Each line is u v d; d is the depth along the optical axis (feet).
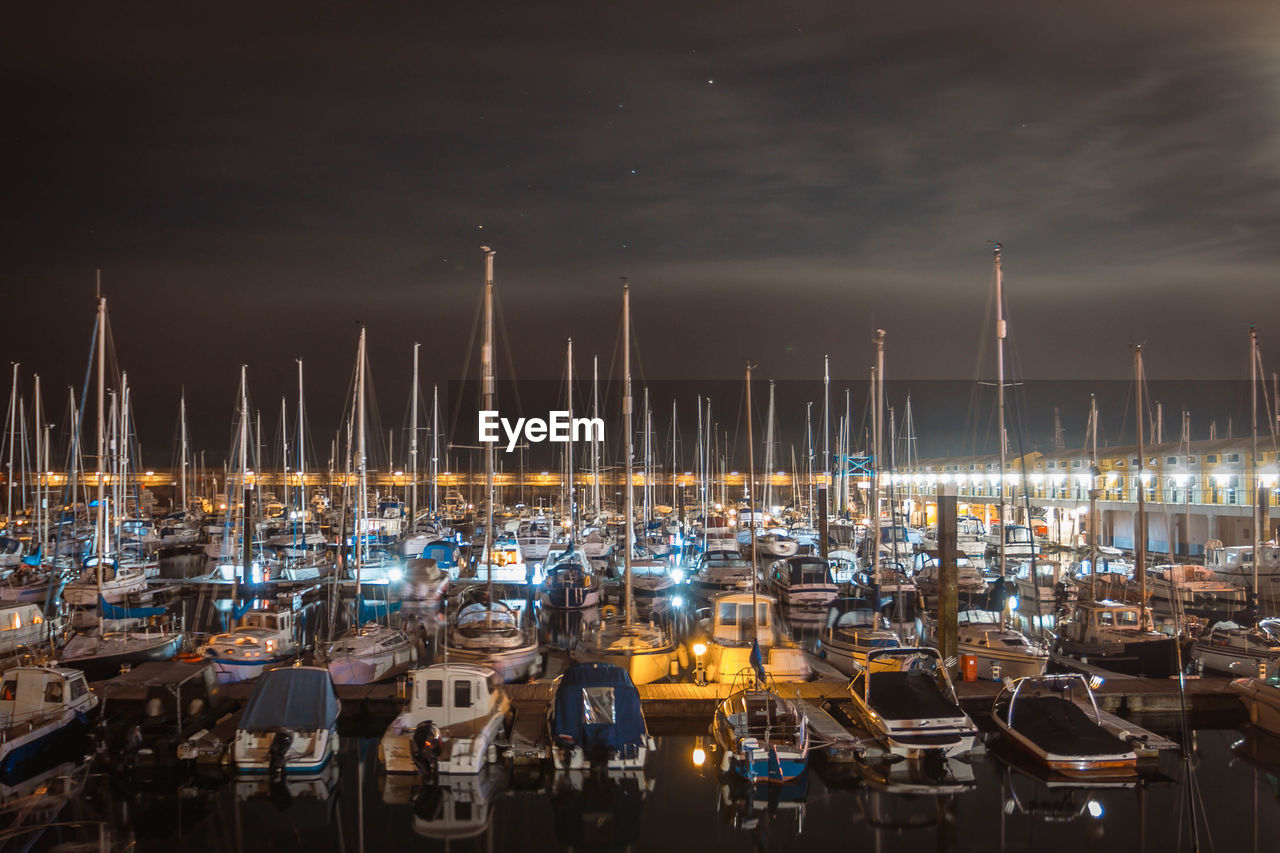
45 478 268.00
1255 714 83.41
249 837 64.90
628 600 102.06
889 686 78.59
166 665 83.25
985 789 71.87
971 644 95.20
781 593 144.05
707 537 207.72
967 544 195.31
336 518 275.18
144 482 422.00
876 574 126.72
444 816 68.13
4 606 110.63
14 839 64.28
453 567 171.22
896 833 65.77
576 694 72.69
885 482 330.34
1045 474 259.80
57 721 74.74
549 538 203.21
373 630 98.12
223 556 177.06
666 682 93.86
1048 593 146.20
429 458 313.53
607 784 71.67
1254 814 67.36
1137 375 117.91
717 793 71.61
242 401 217.15
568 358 186.09
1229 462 192.75
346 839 64.23
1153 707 85.97
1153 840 64.13
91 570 142.41
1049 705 78.48
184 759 73.51
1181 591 132.36
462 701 74.59
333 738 74.79
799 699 83.46
